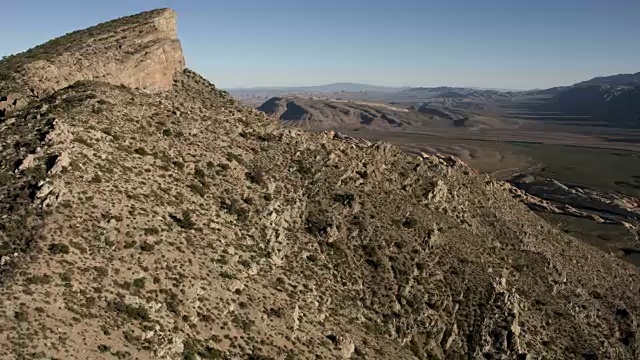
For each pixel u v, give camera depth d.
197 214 71.62
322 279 77.56
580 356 89.62
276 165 96.75
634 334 102.81
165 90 105.50
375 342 72.88
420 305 82.88
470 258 99.25
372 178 106.94
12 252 51.25
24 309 44.31
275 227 80.75
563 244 137.00
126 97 89.62
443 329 82.06
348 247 86.69
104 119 79.06
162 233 63.16
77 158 66.44
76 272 51.16
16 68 88.88
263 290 67.12
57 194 58.72
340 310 74.44
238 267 67.62
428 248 95.62
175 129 88.94
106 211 60.66
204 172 82.38
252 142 100.44
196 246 65.44
